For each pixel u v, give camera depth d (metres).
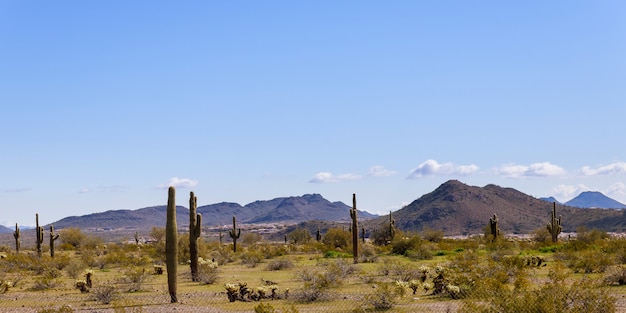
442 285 23.58
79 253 72.25
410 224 192.12
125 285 31.30
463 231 176.25
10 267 44.62
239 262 50.56
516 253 46.78
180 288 29.88
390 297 21.17
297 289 26.52
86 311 22.62
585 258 33.09
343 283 29.16
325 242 72.19
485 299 15.70
